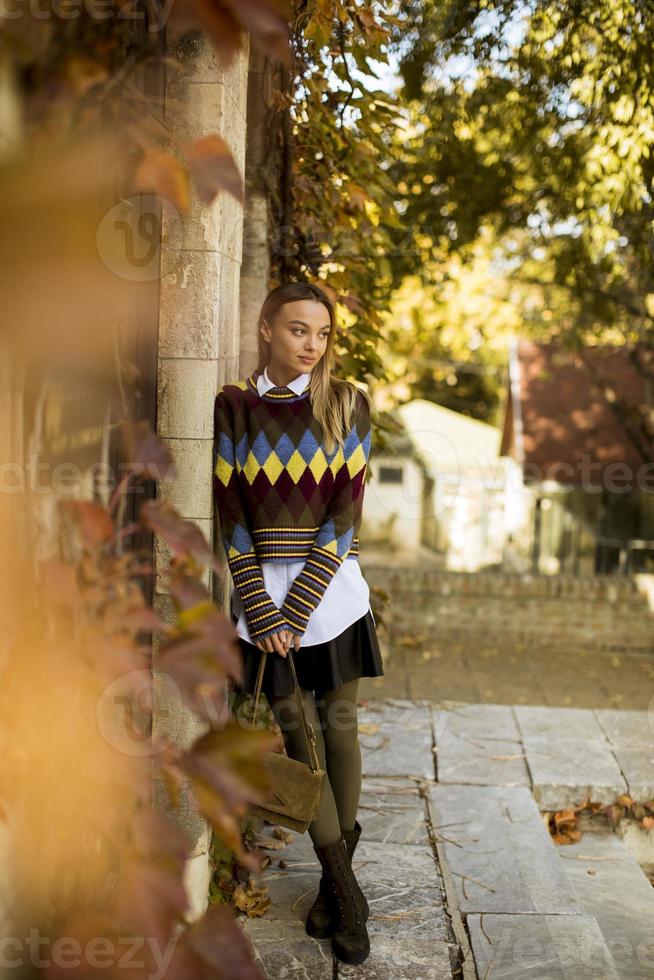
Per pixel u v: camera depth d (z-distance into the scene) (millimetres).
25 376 1255
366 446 2268
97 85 1207
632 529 13016
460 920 2480
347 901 2256
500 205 6848
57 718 1198
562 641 6688
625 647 6652
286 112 3094
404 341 14938
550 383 14461
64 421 1463
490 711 4242
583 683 5828
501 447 15711
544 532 12773
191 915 2182
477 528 13641
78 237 1129
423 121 5773
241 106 2213
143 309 1997
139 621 1269
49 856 1402
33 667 1160
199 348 2123
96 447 1644
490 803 3242
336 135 3334
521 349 15242
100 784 1292
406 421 15516
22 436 1271
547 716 4191
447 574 6750
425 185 6730
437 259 7316
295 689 2178
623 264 6727
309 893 2568
